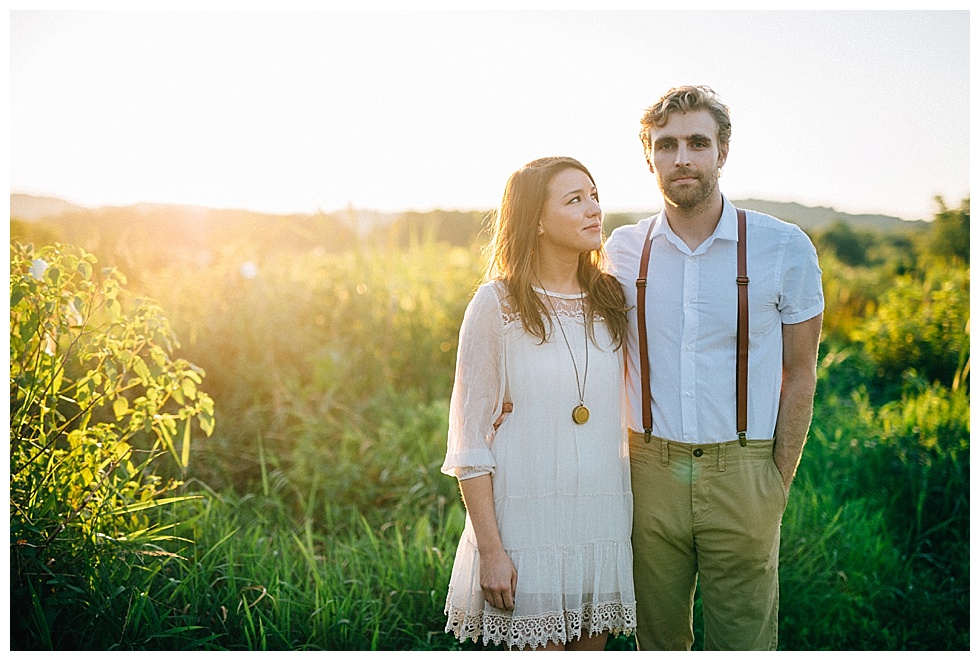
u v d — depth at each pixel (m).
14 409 2.60
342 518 3.90
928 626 3.16
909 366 5.75
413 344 5.36
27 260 2.58
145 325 2.72
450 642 2.92
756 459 2.35
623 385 2.33
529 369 2.17
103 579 2.61
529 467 2.17
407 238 6.83
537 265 2.23
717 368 2.34
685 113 2.28
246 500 3.91
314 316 5.53
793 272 2.33
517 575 2.14
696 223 2.38
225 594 2.93
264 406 4.74
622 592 2.22
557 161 2.21
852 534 3.42
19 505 2.50
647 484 2.39
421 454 4.34
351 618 2.94
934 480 3.92
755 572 2.38
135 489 2.91
